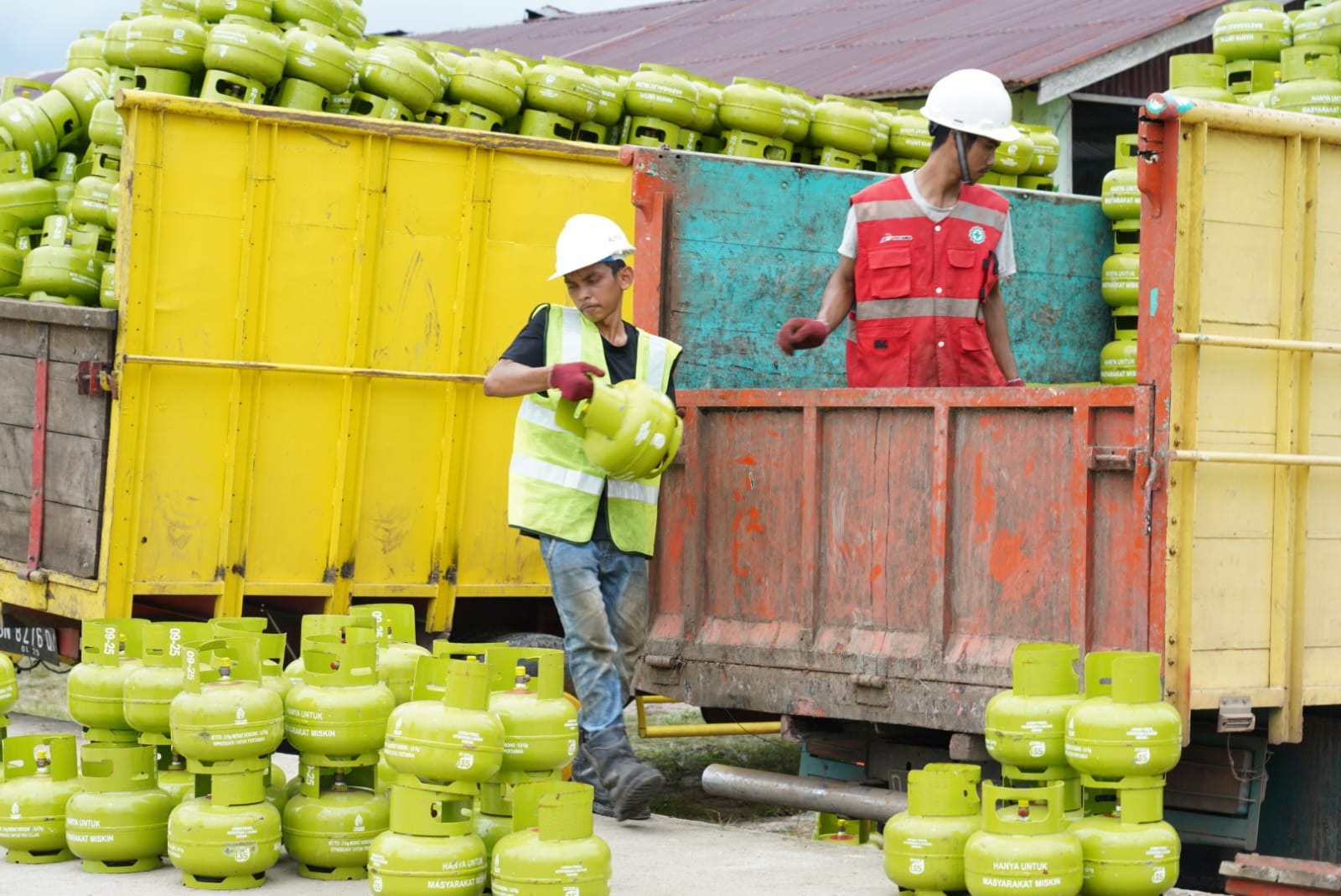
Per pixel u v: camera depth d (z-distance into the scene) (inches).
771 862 224.4
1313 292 220.2
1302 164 217.9
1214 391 211.3
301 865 211.2
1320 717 245.6
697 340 277.3
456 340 308.8
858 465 238.4
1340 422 224.5
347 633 214.7
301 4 327.6
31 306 298.5
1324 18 313.0
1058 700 194.4
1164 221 207.8
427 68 324.8
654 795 241.9
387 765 203.2
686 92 346.3
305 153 294.5
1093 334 338.3
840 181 293.6
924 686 227.5
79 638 312.0
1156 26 542.9
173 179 284.5
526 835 187.3
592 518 241.1
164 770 222.4
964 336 257.3
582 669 243.0
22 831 216.2
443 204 308.0
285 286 294.4
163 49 311.4
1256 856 216.4
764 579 249.8
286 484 296.8
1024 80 524.4
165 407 286.7
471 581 314.5
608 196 324.8
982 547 224.4
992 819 184.5
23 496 307.1
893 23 730.2
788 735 247.4
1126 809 189.2
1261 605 216.5
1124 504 210.8
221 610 291.1
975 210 258.4
